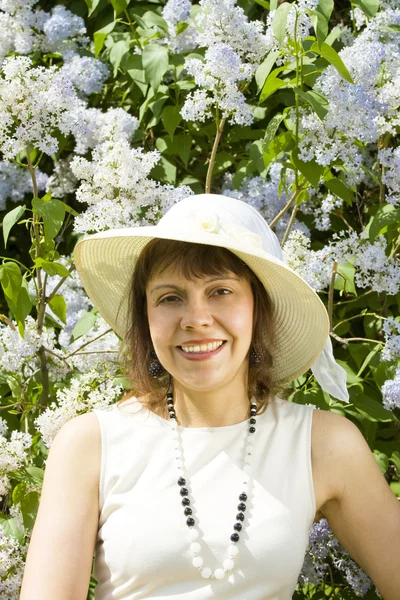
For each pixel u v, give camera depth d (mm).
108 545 2182
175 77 3504
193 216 2242
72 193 3988
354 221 3666
